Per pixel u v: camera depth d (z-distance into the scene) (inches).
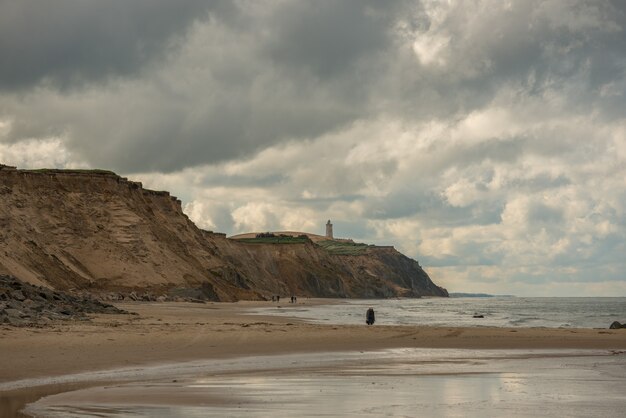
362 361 1045.8
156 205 5378.9
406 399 674.2
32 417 573.6
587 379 831.7
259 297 5315.0
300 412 598.5
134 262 4343.0
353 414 589.9
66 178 4640.8
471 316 3474.4
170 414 588.1
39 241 4023.1
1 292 1718.8
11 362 943.7
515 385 778.8
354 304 6072.8
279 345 1262.3
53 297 2009.1
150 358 1029.2
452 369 944.9
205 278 4753.9
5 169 4335.6
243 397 684.1
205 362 1007.0
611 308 5733.3
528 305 7052.2
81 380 818.8
